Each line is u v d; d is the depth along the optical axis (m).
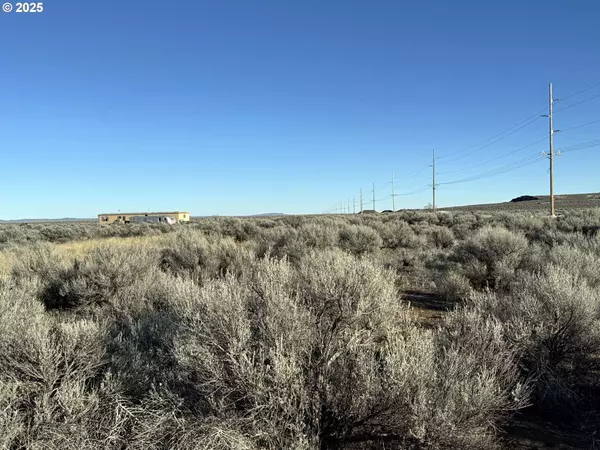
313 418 3.23
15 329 4.44
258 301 4.34
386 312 5.00
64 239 32.25
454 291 9.23
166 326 5.16
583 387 5.05
